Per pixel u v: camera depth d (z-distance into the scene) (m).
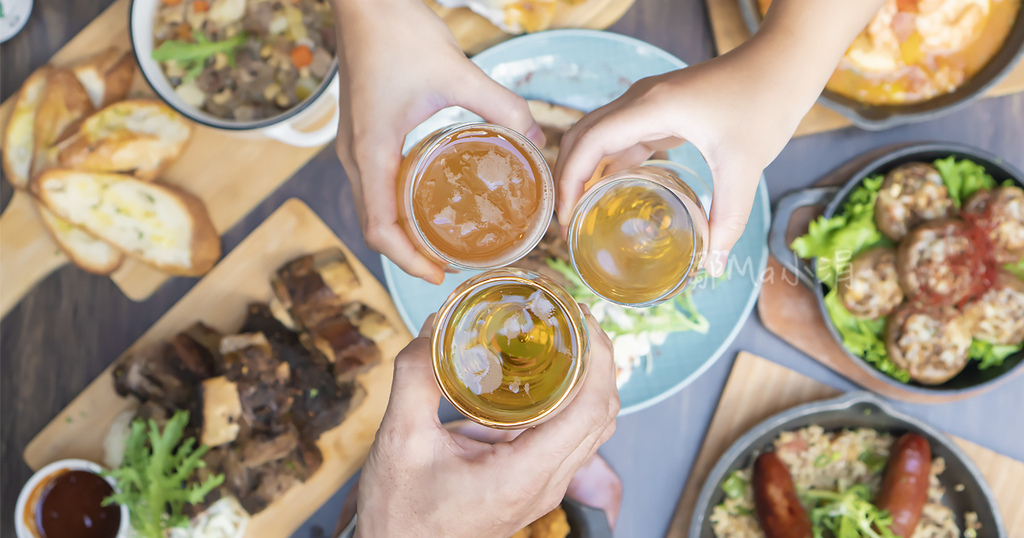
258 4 0.71
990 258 0.72
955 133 0.77
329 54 0.71
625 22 0.76
